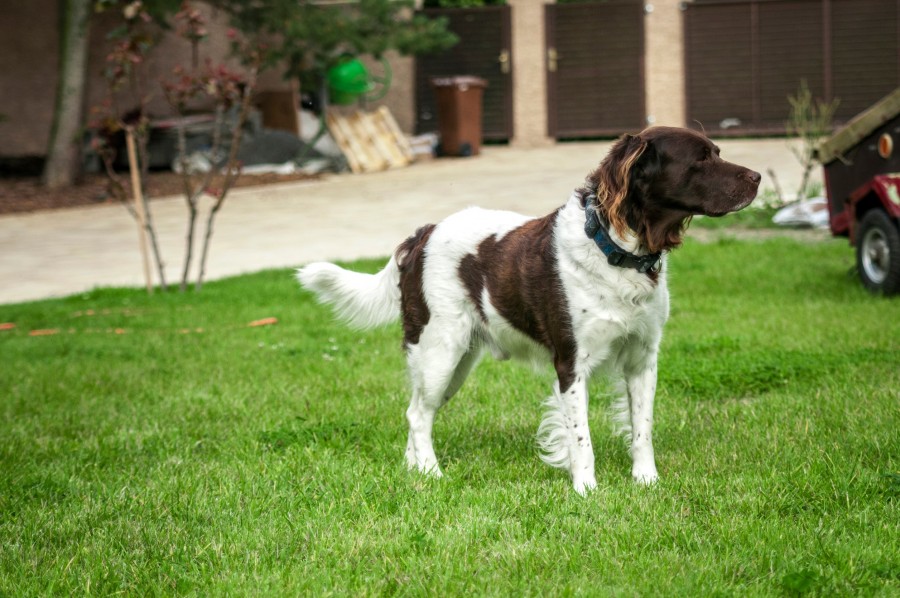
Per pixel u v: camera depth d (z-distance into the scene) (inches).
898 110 407.2
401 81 1058.1
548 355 210.2
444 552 171.3
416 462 229.5
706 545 170.7
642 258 194.9
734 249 546.6
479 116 1010.1
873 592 151.3
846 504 185.8
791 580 151.9
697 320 380.5
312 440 249.4
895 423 231.0
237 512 199.2
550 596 154.9
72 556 181.5
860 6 979.3
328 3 992.2
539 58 1040.2
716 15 1004.6
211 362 354.3
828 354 304.0
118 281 568.4
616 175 190.5
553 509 190.4
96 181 900.6
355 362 346.3
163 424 273.4
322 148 949.8
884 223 401.1
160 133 922.7
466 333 222.4
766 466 207.8
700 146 189.6
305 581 163.9
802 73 1000.9
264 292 496.7
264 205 792.3
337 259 583.8
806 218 616.7
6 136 979.9
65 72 872.3
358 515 195.0
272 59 866.8
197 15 486.9
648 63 1026.1
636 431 211.0
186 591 164.4
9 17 969.5
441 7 1098.7
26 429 274.5
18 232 729.6
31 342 401.1
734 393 279.0
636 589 155.3
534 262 204.2
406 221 697.6
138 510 203.8
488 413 269.0
